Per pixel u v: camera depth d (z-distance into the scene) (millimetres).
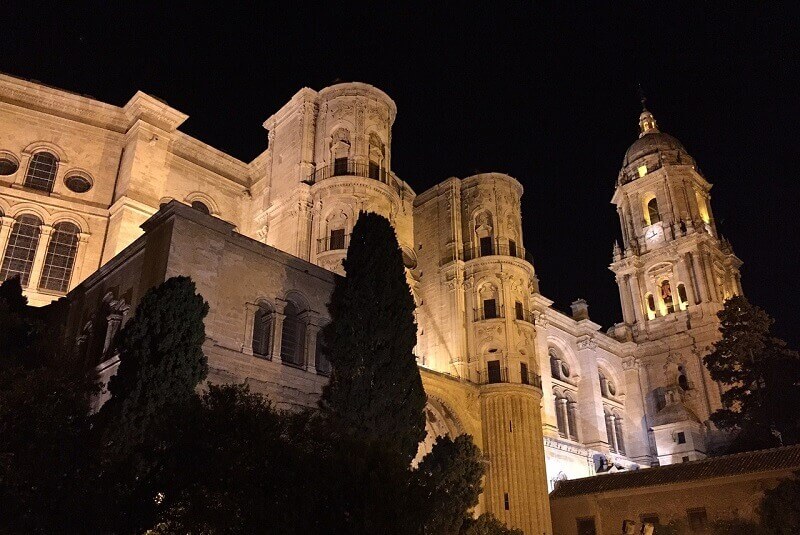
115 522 17000
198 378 25172
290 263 34000
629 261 82000
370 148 49719
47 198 45344
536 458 46656
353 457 18641
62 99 48750
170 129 51656
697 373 71688
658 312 78312
